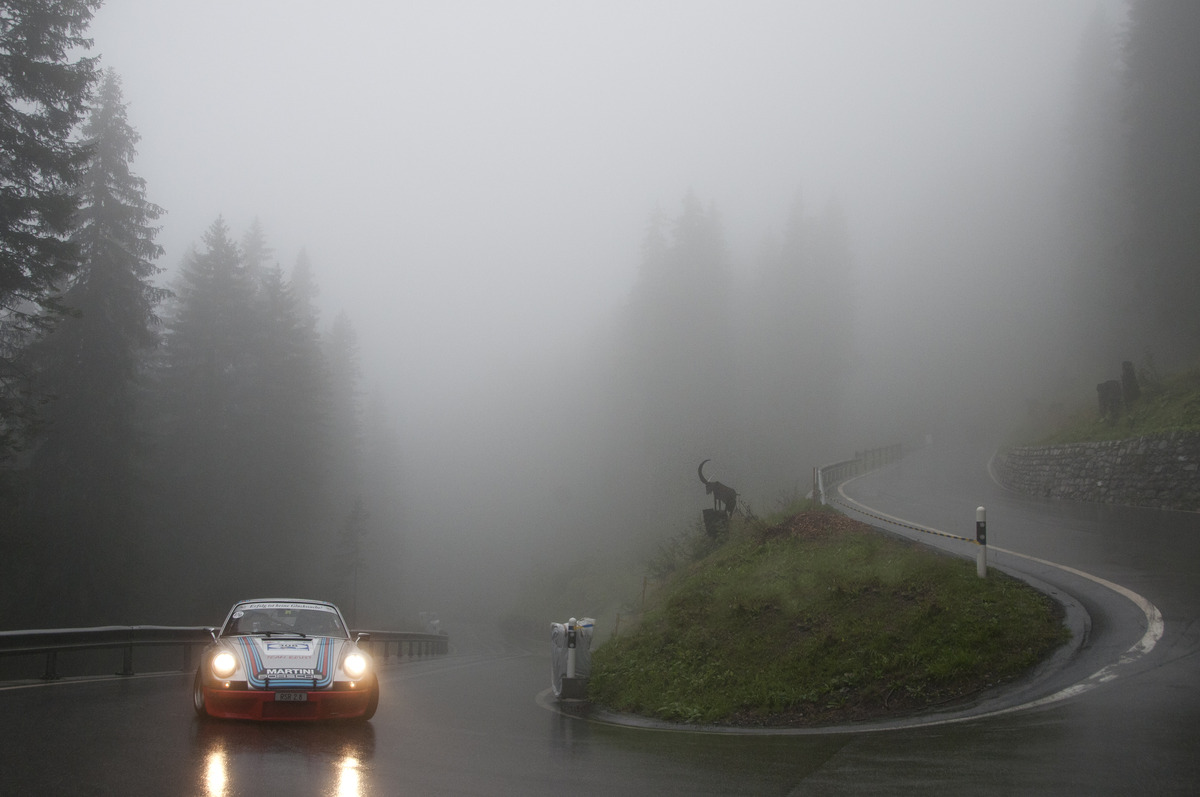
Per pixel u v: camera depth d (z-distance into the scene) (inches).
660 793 242.5
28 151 1025.5
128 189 1381.6
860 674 386.3
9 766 257.8
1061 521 830.5
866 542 596.4
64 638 530.6
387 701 497.0
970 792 219.8
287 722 367.9
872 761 265.4
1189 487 898.1
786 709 380.5
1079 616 412.2
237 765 268.1
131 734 319.0
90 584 1264.8
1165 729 266.1
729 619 509.4
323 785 245.8
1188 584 495.8
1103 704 300.5
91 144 1107.3
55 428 1243.2
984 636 386.9
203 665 357.4
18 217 1024.2
